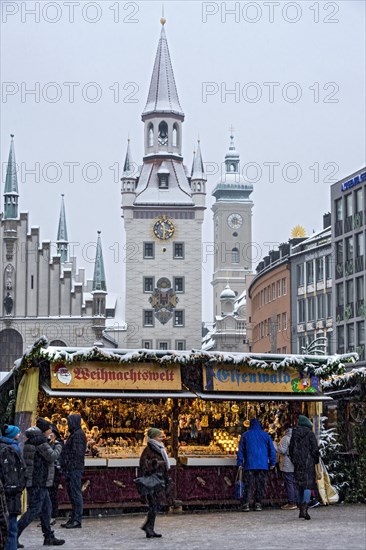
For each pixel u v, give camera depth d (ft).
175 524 62.34
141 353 68.85
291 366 72.43
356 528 57.57
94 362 68.13
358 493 74.49
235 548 50.44
